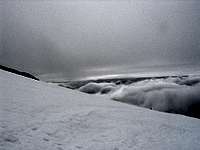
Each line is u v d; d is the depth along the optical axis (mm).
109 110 13562
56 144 6359
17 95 13125
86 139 7379
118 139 7977
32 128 7250
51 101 13344
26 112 9273
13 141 5848
